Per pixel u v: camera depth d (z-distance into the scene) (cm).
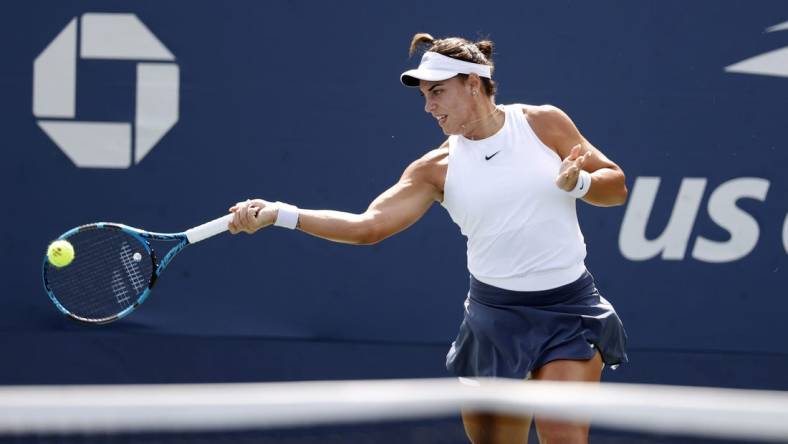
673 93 1948
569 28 1952
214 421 1079
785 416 950
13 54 1988
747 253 1953
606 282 1969
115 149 1992
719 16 1939
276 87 1981
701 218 1956
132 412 965
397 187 1534
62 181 1992
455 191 1502
